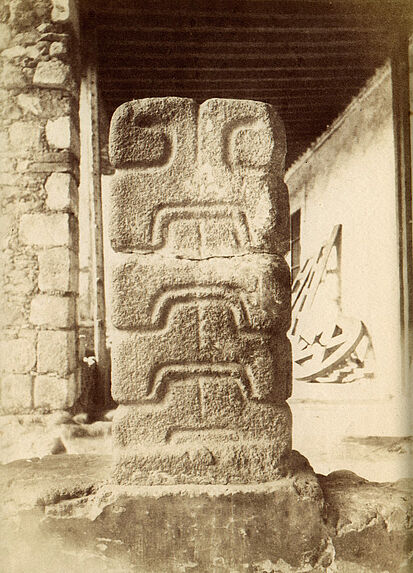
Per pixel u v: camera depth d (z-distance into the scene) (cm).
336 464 433
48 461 320
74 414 502
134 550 258
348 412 541
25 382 498
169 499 259
